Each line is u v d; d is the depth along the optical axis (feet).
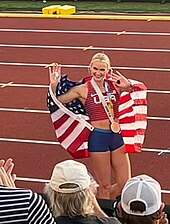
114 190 53.67
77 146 53.01
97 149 52.39
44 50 124.06
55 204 29.99
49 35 137.69
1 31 143.84
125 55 117.19
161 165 66.23
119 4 171.12
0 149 72.33
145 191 29.84
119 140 52.60
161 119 80.02
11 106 88.43
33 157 69.46
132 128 53.16
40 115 83.71
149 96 90.38
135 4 170.40
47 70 108.68
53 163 67.62
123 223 30.19
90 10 165.27
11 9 170.40
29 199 23.30
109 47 124.16
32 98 91.86
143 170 65.10
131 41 128.26
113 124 52.08
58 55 119.44
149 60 112.78
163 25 142.00
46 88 97.14
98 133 52.13
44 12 158.30
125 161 53.26
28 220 23.09
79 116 52.34
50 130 77.66
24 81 101.91
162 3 170.60
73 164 31.07
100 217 30.50
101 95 52.13
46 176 64.59
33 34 139.44
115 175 54.39
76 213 29.84
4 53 123.13
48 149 71.51
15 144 73.67
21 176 64.69
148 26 141.28
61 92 52.80
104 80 52.49
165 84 97.14
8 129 78.84
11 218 22.97
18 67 111.65
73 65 111.65
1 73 107.86
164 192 60.23
